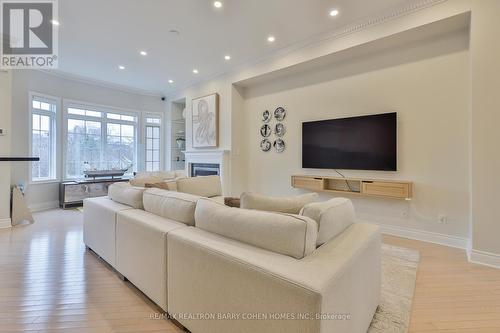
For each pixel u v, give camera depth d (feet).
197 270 4.82
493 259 8.42
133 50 14.11
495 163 8.38
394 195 11.07
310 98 14.52
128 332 5.23
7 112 12.51
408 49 11.21
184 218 6.15
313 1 9.75
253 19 11.00
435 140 10.63
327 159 13.60
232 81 17.06
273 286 3.62
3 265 8.36
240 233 4.77
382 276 7.65
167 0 9.66
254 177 17.43
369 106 12.35
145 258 6.23
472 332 5.32
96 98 20.02
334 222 4.91
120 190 8.82
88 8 10.14
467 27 9.82
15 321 5.55
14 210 13.03
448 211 10.41
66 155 18.43
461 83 10.04
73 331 5.24
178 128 23.90
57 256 9.12
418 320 5.67
